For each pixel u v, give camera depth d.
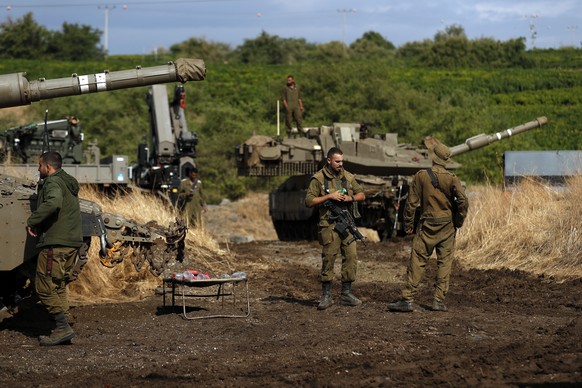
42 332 30.95
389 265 50.72
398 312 33.91
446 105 152.25
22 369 24.78
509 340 27.92
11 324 32.41
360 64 154.62
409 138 134.75
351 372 23.52
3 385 22.95
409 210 34.03
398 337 28.53
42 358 26.27
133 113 142.38
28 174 55.03
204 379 23.02
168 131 72.69
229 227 98.38
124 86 34.94
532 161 71.38
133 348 27.70
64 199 28.72
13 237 29.75
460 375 22.75
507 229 50.81
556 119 163.75
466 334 29.03
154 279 42.00
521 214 52.03
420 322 31.44
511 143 127.69
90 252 40.00
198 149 127.25
